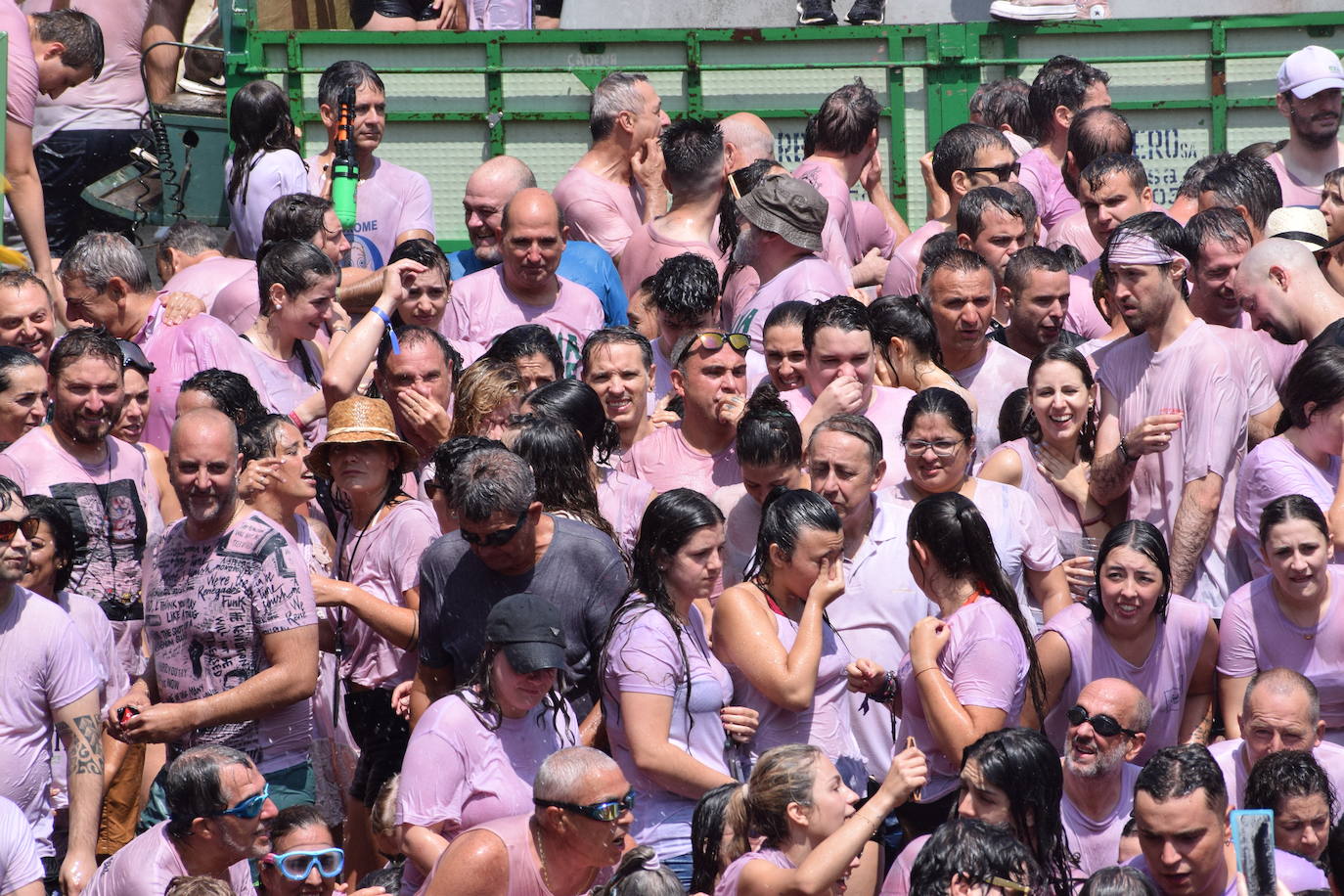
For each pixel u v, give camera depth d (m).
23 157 30.00
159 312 25.48
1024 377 25.19
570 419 21.11
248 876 18.91
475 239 29.45
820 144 31.50
